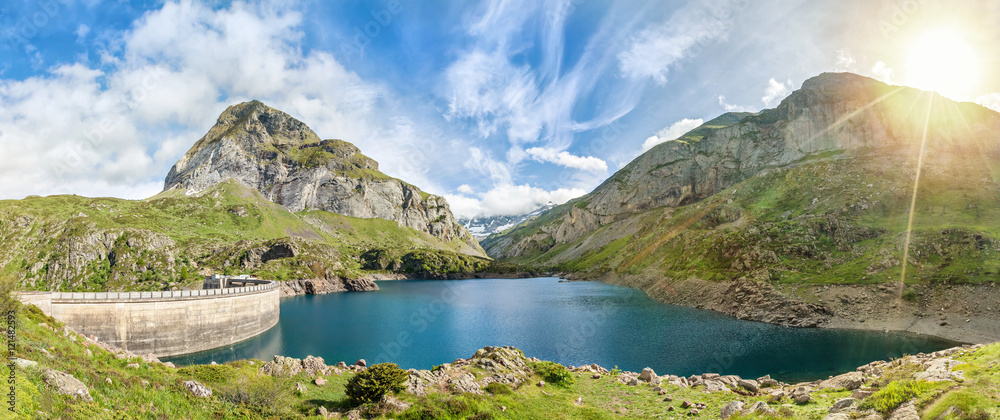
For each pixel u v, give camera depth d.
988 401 18.06
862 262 99.75
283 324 109.44
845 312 84.62
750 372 56.44
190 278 186.62
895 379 25.20
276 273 199.62
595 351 70.50
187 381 28.78
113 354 32.38
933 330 73.12
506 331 92.75
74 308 66.69
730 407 28.06
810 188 187.38
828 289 92.31
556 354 69.44
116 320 70.12
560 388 38.19
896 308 81.12
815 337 75.19
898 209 136.62
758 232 130.25
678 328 87.38
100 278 181.50
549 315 113.56
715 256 132.62
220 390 29.27
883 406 21.09
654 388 37.44
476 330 95.31
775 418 23.95
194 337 79.12
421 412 27.89
